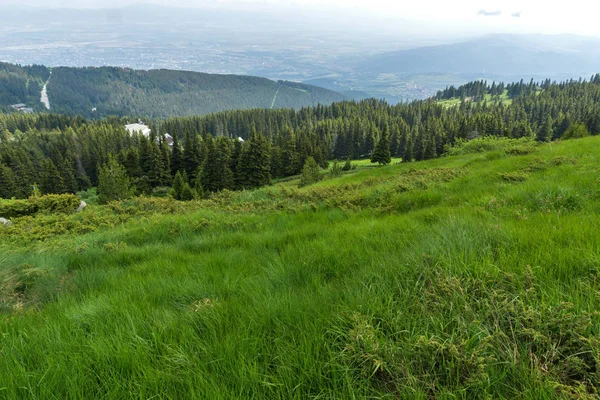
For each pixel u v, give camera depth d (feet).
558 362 5.01
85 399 5.13
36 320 8.80
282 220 23.26
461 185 26.08
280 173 257.14
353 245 12.64
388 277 8.18
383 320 6.27
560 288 6.44
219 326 6.88
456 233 10.13
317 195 34.91
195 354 5.83
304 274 10.30
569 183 18.29
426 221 15.81
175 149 197.67
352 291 7.73
